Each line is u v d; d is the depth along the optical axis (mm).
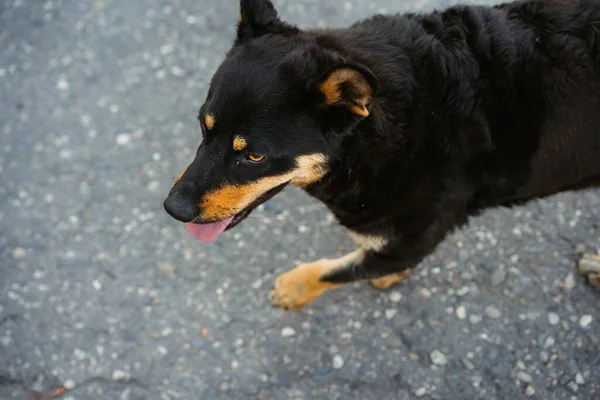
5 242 1669
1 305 1620
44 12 1894
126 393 1562
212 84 1390
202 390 1564
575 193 1677
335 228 1678
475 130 1403
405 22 1432
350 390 1561
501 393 1550
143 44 1854
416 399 1550
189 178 1378
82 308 1619
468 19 1419
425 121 1397
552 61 1396
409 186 1415
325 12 1882
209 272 1646
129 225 1681
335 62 1345
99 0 1906
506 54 1397
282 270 1649
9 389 1563
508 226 1666
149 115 1780
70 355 1585
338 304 1620
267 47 1374
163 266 1648
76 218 1688
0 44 1862
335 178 1423
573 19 1401
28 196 1707
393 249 1473
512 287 1621
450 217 1460
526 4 1428
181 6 1895
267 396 1560
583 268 1614
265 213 1687
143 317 1612
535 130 1416
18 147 1753
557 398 1543
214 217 1397
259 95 1348
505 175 1442
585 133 1415
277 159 1367
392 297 1622
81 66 1832
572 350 1570
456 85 1395
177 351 1589
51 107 1791
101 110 1786
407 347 1585
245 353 1588
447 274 1635
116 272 1645
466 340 1585
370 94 1312
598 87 1395
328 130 1366
